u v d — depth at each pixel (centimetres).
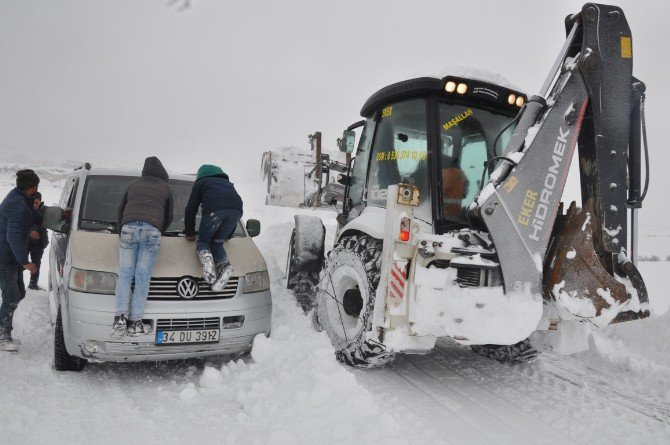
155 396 343
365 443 255
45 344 446
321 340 385
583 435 296
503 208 312
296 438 271
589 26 322
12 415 288
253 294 403
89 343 350
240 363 397
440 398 344
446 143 393
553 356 467
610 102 326
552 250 321
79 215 425
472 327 312
